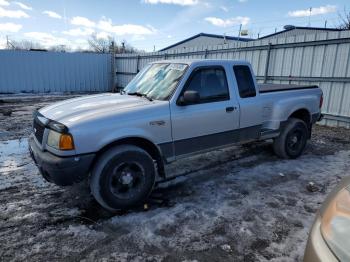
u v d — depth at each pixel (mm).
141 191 3613
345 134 7906
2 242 2910
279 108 5172
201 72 4137
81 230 3133
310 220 3383
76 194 3975
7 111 11156
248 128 4801
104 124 3314
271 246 2895
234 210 3586
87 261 2650
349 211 1843
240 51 11617
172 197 3936
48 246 2857
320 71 9102
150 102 3816
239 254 2771
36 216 3402
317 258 1799
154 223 3283
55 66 19078
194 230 3148
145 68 4809
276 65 10375
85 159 3217
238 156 5703
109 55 20906
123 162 3436
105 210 3562
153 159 3967
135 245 2889
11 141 6688
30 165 5086
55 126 3205
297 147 5625
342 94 8664
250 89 4793
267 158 5621
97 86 20953
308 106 5730
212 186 4293
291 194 4059
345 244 1726
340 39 8430
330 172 4922
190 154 4148
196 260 2680
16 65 17844
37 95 17703
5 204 3680
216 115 4270
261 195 4016
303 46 9453
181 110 3904
